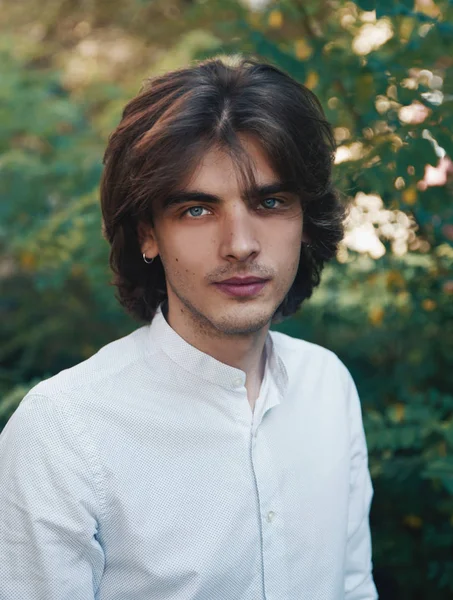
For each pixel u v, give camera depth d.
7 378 3.01
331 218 1.42
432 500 2.37
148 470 1.23
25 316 3.38
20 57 4.22
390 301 2.46
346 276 2.49
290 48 2.30
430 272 2.24
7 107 3.55
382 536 2.41
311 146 1.30
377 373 2.68
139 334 1.36
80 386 1.24
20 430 1.20
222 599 1.25
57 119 3.61
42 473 1.17
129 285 1.45
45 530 1.15
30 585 1.16
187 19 2.57
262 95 1.21
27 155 3.44
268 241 1.22
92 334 3.31
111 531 1.20
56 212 3.10
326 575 1.38
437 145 1.89
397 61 2.00
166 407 1.26
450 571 2.20
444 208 1.98
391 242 2.13
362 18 2.24
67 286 3.26
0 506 1.18
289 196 1.24
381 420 2.14
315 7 2.25
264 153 1.20
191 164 1.17
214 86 1.20
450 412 2.36
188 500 1.24
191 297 1.23
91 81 4.40
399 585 2.44
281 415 1.41
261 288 1.22
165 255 1.25
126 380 1.27
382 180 1.88
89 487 1.18
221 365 1.27
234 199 1.18
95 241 2.67
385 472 2.19
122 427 1.23
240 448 1.29
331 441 1.47
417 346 2.47
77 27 4.96
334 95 2.09
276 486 1.33
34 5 5.00
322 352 1.56
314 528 1.38
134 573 1.21
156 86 1.26
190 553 1.23
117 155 1.29
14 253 3.22
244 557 1.26
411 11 1.87
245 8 2.38
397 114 1.98
